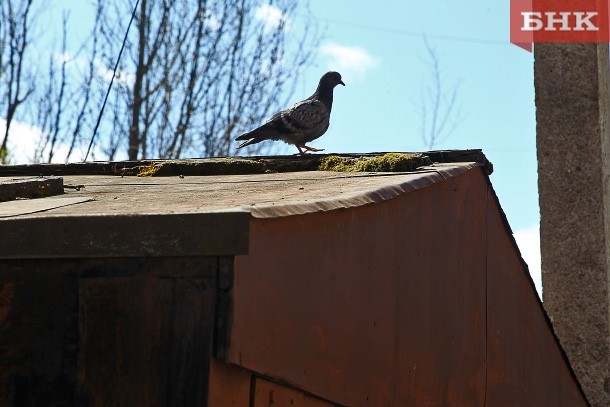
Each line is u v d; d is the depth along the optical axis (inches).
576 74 376.2
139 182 284.2
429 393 263.6
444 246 278.5
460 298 291.9
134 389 146.6
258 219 155.1
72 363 150.6
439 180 267.9
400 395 241.1
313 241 183.8
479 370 307.7
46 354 151.5
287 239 170.4
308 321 180.5
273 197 199.8
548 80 380.8
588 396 370.9
